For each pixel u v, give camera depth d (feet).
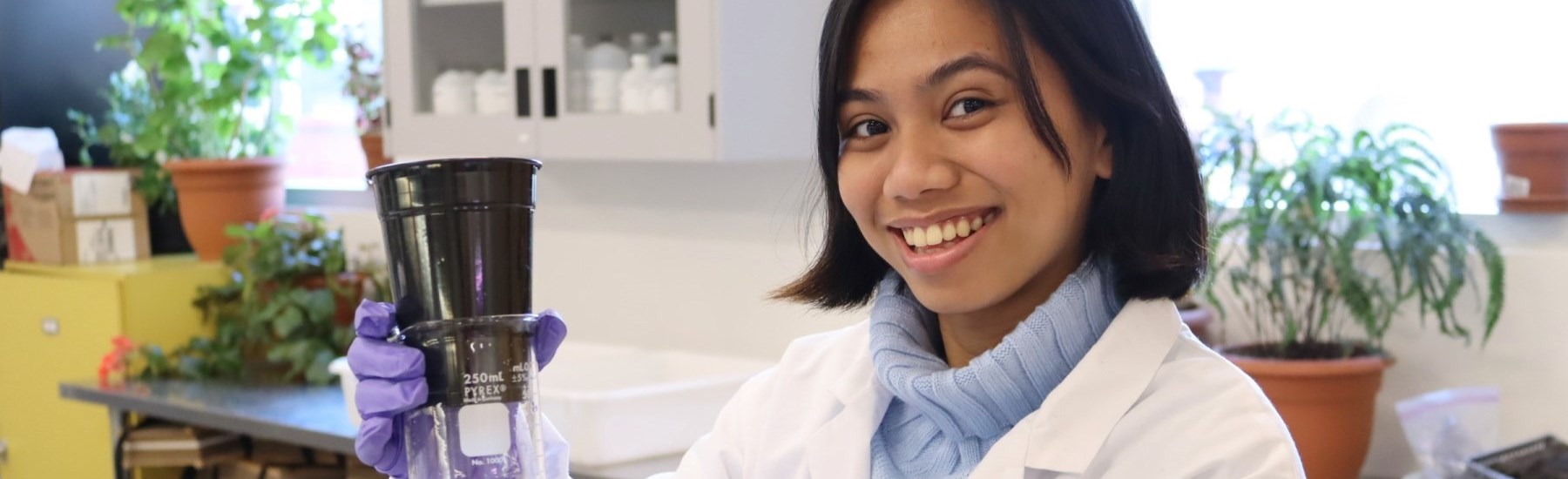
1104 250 3.64
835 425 3.96
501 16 8.51
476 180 3.26
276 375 9.98
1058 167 3.38
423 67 8.98
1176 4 7.97
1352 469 6.50
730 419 4.56
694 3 7.59
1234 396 3.42
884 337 3.89
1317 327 6.83
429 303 3.31
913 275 3.55
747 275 8.77
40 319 10.79
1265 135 6.75
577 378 8.54
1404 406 6.40
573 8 8.20
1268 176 6.48
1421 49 7.32
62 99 12.42
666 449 7.11
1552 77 6.98
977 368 3.56
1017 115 3.35
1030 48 3.34
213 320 10.72
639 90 7.93
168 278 10.47
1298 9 7.61
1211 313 7.33
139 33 12.59
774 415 4.32
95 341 10.42
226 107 11.34
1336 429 6.39
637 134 7.90
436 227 3.26
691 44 7.63
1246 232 7.19
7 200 11.41
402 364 3.33
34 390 10.90
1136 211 3.55
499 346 3.32
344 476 9.57
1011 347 3.53
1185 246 3.59
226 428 8.61
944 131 3.41
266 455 9.67
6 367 11.12
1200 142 6.64
